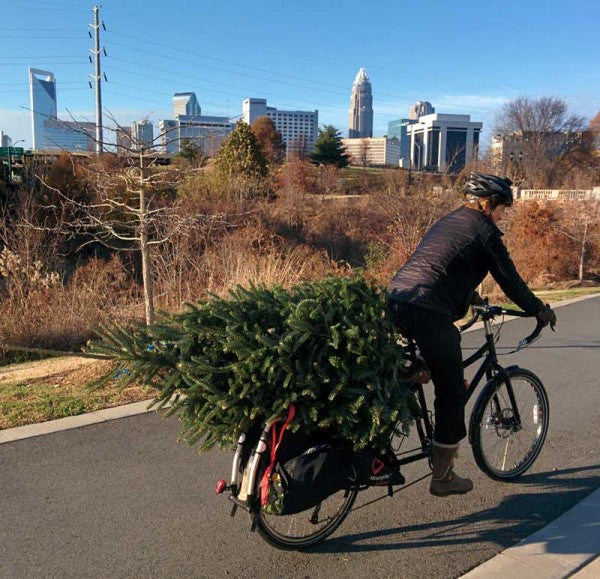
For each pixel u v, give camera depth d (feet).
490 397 13.23
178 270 36.35
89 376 22.00
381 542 11.49
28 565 10.53
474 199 12.00
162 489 13.28
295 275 37.24
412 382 11.46
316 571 10.57
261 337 9.93
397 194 67.36
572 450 15.79
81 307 31.50
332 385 10.25
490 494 13.38
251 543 11.36
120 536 11.46
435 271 11.37
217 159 90.99
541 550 11.19
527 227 68.13
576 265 68.44
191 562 10.74
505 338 28.45
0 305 30.37
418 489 13.58
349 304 10.64
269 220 79.20
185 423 10.64
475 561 10.88
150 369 10.55
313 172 144.87
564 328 31.01
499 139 205.36
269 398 10.18
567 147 207.62
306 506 10.31
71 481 13.55
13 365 26.48
